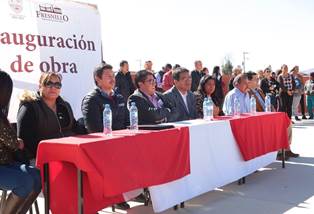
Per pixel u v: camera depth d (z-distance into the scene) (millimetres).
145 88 4957
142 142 3662
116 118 4547
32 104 3996
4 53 5816
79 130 4500
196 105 5762
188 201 4789
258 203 4688
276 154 6590
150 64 10430
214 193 5109
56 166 3482
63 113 4309
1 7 5820
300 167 6535
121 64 9172
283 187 5363
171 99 5398
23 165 3604
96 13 7008
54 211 3484
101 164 3258
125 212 4445
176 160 4055
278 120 6215
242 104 6445
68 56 6547
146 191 4598
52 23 6375
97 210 3643
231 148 5113
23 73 5965
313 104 14602
